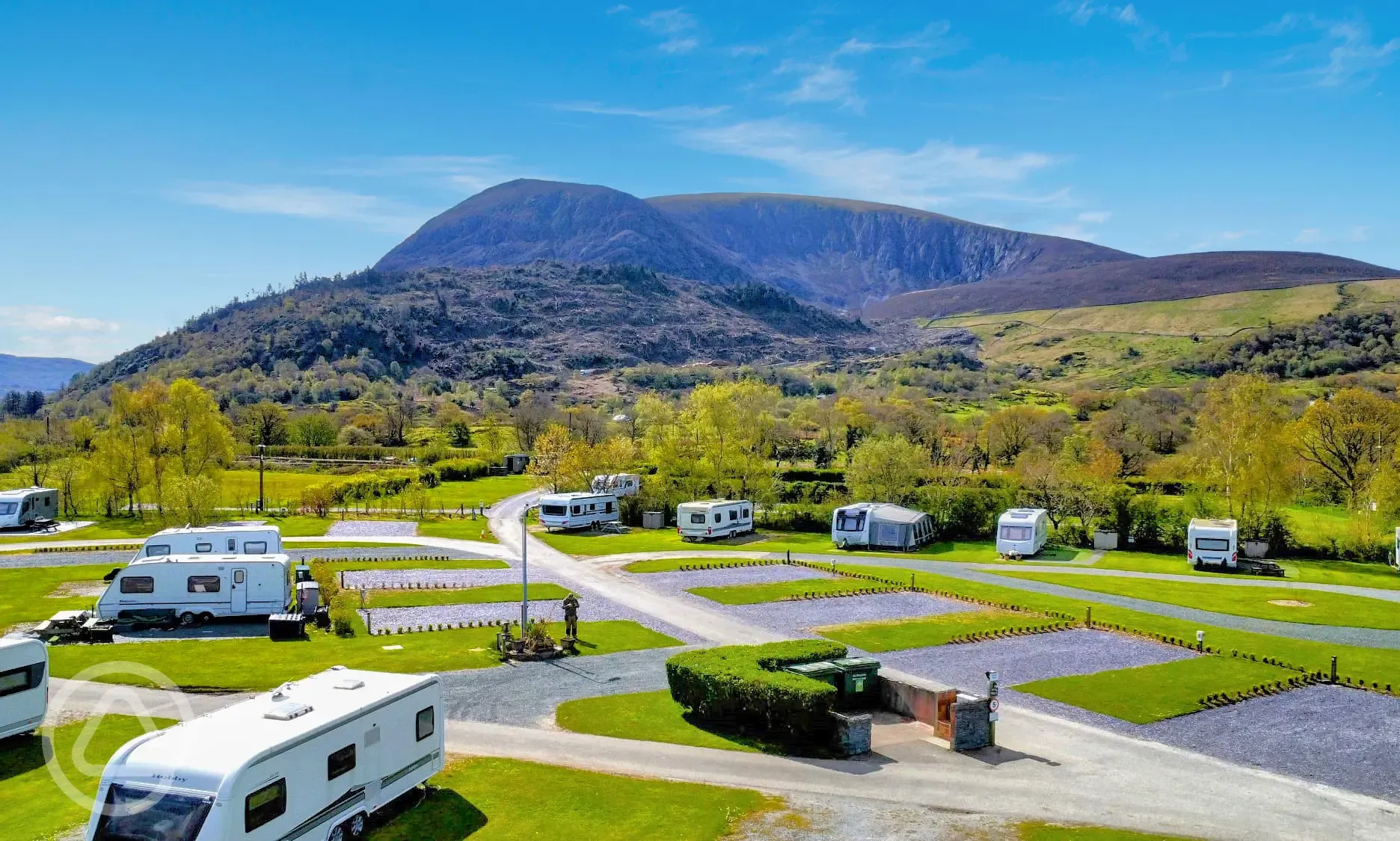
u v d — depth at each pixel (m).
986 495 84.19
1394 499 72.12
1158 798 25.86
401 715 23.05
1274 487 75.56
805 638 43.62
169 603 44.88
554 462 101.06
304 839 19.75
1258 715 33.41
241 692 33.06
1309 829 24.05
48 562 61.72
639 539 78.50
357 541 73.25
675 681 32.16
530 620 46.44
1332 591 58.09
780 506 90.75
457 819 23.03
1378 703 34.97
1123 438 127.19
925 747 29.66
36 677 27.50
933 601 52.88
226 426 95.25
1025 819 24.25
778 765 27.66
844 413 156.62
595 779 25.92
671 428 97.56
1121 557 73.19
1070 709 33.75
